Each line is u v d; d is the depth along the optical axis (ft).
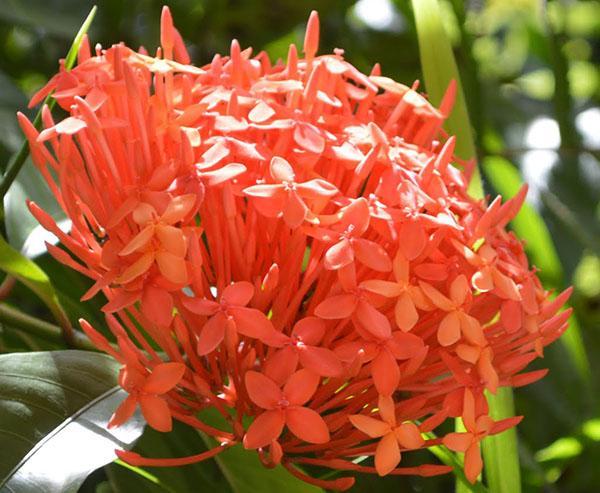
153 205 1.36
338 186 1.45
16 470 1.39
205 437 1.52
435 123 1.54
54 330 1.64
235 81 1.49
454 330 1.37
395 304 1.39
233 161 1.41
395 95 1.54
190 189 1.36
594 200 2.55
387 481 2.01
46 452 1.41
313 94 1.46
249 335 1.35
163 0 2.52
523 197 1.47
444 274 1.38
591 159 2.58
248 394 1.37
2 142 1.94
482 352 1.38
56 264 1.86
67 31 2.08
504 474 1.61
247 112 1.46
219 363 1.44
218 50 2.67
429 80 1.65
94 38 2.25
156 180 1.37
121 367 1.46
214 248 1.40
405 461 2.03
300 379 1.34
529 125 2.72
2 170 1.93
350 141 1.44
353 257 1.36
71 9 2.11
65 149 1.40
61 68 1.50
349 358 1.35
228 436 1.41
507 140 2.71
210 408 1.49
